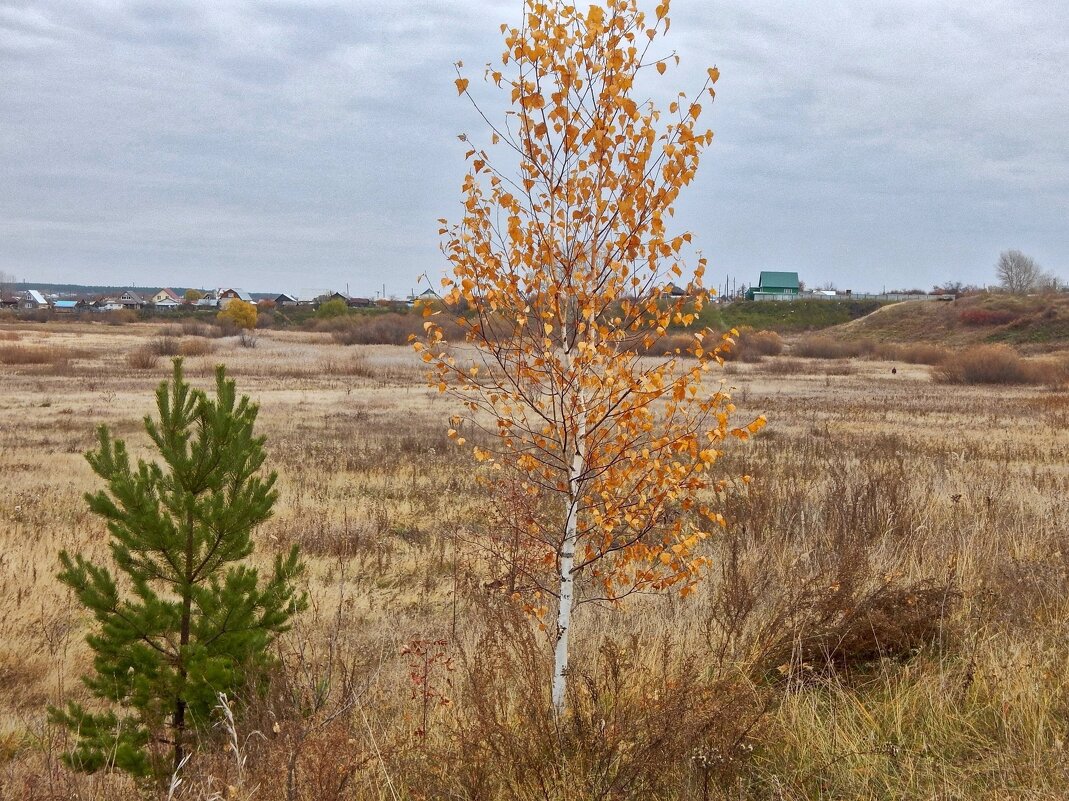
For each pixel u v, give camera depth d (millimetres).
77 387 36438
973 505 10516
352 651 7211
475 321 5281
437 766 4270
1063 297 86375
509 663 5102
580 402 5027
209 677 5422
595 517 5086
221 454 5996
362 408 30688
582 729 4332
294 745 4082
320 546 11164
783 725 4559
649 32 4805
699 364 4898
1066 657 5199
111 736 5375
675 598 6828
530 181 4996
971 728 4516
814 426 25000
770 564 7422
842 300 111312
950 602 5863
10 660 7473
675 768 4066
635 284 5047
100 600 5656
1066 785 3803
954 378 48531
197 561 6004
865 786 4059
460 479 15930
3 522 11953
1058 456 18688
